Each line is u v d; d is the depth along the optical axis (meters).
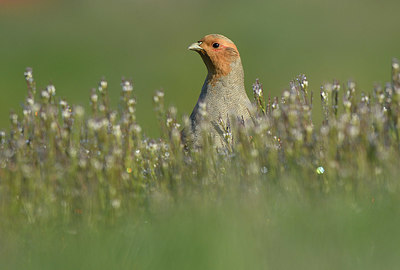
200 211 9.73
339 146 10.52
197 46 14.08
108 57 61.25
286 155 10.89
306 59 56.72
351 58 56.28
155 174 11.70
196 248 8.69
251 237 8.87
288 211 9.71
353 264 8.32
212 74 14.12
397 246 8.50
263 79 51.22
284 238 8.84
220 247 8.64
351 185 10.07
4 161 11.28
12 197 10.55
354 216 9.31
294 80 12.83
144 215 10.42
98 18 79.12
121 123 11.59
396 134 10.65
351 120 10.86
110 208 10.37
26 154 11.28
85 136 11.65
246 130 11.92
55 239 9.79
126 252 8.93
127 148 11.31
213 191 10.66
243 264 8.38
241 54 59.94
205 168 11.16
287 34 65.25
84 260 8.91
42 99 11.72
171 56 60.56
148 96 46.72
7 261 9.25
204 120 12.91
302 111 11.59
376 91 11.59
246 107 14.02
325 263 8.33
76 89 49.03
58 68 56.94
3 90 49.88
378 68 52.75
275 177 10.67
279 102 13.59
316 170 10.77
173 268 8.57
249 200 9.88
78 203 10.57
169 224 9.50
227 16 75.06
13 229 10.20
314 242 8.75
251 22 71.25
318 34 64.81
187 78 53.25
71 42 67.25
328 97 12.25
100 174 10.55
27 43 66.31
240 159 11.04
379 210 9.48
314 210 9.57
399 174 10.09
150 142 11.91
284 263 8.36
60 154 10.90
